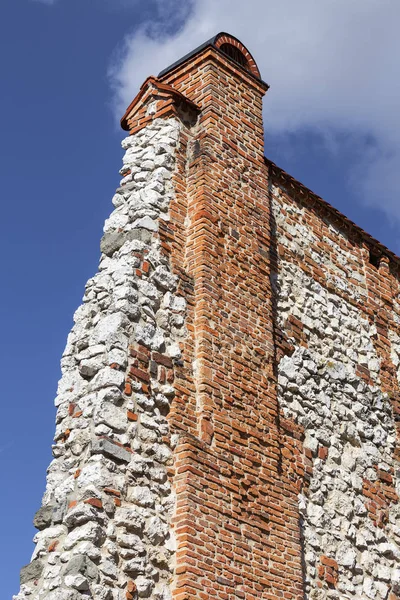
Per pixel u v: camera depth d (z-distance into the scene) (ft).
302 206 53.42
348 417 49.96
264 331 44.32
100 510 33.65
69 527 33.63
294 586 39.45
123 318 38.09
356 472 48.80
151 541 34.78
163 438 37.17
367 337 54.44
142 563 34.06
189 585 34.53
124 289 38.83
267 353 43.96
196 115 47.19
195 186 44.57
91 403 36.40
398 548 49.11
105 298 39.42
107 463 34.71
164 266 41.29
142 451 36.24
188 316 41.04
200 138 45.98
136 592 33.50
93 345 38.04
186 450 37.19
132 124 47.24
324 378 49.57
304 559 42.98
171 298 40.57
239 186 46.70
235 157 47.21
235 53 51.72
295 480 44.32
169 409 38.14
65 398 37.93
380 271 58.44
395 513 50.14
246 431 40.75
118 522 33.99
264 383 43.06
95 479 34.04
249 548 38.11
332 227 55.42
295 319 49.16
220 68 48.70
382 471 50.60
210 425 38.96
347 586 44.80
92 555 32.60
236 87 49.34
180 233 43.24
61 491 34.81
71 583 31.71
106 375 36.45
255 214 47.06
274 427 42.50
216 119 46.83
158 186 43.32
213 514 37.04
